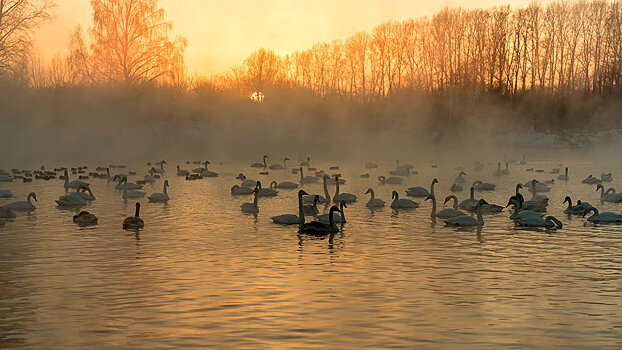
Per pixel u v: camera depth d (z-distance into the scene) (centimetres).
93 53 10219
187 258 2455
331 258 2458
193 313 1769
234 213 3744
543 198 4312
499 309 1812
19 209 3828
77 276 2170
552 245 2719
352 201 4369
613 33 13038
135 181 6109
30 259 2428
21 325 1672
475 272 2239
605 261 2409
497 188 5516
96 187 5472
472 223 3259
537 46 13525
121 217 3559
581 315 1762
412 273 2223
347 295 1944
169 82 11106
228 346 1523
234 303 1858
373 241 2816
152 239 2859
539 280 2131
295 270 2261
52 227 3188
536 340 1570
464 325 1675
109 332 1619
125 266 2316
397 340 1566
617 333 1620
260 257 2472
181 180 6297
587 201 4450
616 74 12588
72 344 1538
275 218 3384
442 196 4791
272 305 1842
